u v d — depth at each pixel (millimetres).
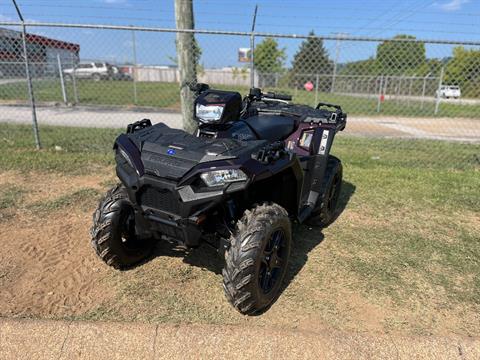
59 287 3053
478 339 2619
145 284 3137
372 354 2463
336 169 4172
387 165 7141
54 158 6402
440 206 5016
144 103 16734
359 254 3752
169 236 2846
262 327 2627
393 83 21094
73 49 15086
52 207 4480
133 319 2732
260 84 19969
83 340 2469
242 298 2637
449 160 7766
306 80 23094
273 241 2852
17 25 6281
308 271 3430
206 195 2473
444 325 2807
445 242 4070
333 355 2441
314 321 2793
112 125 10578
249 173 2455
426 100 19469
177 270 3346
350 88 22859
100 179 5500
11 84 19188
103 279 3180
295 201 3297
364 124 13883
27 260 3393
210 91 2957
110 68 22188
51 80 18422
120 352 2414
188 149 2615
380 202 5074
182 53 6066
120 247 3150
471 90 15039
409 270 3510
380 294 3137
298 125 3848
